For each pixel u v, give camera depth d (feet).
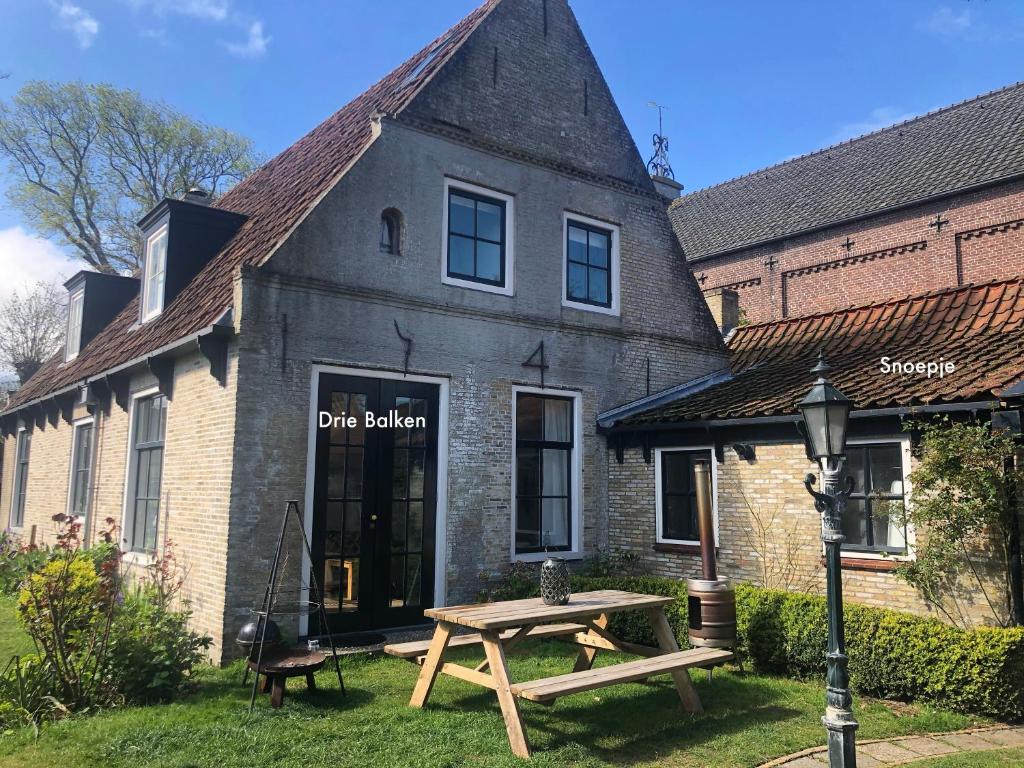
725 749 16.80
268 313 24.91
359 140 30.66
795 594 23.50
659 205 38.63
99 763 15.21
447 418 29.14
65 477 41.60
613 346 35.22
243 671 21.97
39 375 53.72
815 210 70.23
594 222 35.60
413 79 32.91
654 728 18.12
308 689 20.08
